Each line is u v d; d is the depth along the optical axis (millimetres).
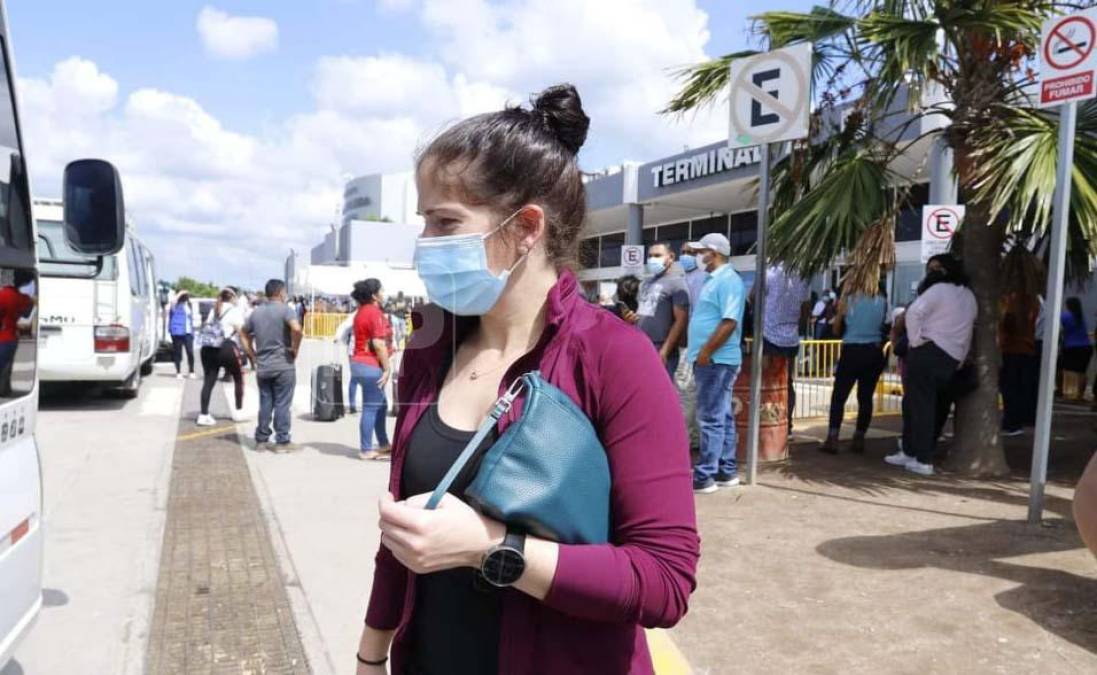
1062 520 5152
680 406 1316
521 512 1167
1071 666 3172
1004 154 5488
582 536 1203
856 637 3451
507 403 1277
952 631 3496
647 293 7012
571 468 1190
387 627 1628
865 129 6867
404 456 1460
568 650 1271
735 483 6137
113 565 4664
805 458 7285
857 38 6426
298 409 9922
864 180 6246
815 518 5227
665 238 28719
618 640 1304
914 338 6477
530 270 1398
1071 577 4098
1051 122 5785
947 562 4344
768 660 3258
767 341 7078
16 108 2822
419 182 1430
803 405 10656
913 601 3818
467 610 1355
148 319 14938
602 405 1263
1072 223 5957
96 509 5867
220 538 5184
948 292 6312
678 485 1251
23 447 2758
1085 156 5395
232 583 4387
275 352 7918
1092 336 13188
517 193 1358
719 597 3896
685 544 1235
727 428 6082
